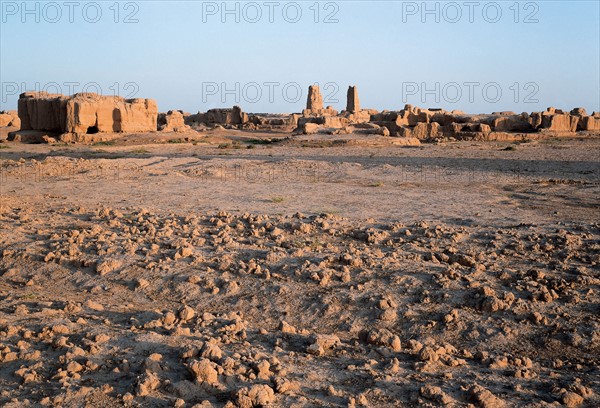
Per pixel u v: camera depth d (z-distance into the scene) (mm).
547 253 10422
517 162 29812
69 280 9188
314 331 7480
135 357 5824
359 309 7945
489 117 59688
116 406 4969
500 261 9938
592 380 5961
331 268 9266
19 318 6949
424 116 61156
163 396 5129
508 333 7285
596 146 41969
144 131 49562
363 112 85875
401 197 17312
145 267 9406
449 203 16188
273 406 4992
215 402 5055
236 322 7047
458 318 7605
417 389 5441
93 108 45625
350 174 23953
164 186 19094
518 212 14883
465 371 6062
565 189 20047
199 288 8680
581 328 7312
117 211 13422
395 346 6699
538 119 56156
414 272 9070
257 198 16719
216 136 52875
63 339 6074
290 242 10820
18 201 15570
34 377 5449
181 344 6141
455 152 36969
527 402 5305
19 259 10031
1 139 49594
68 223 12570
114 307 7824
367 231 11508
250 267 9234
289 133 66375
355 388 5477
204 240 10836
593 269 9531
